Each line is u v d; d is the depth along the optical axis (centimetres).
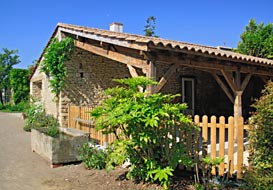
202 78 1446
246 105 1430
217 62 838
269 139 408
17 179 593
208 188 473
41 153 780
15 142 1039
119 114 480
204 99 1447
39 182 571
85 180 561
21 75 2667
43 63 1287
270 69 1061
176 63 723
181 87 1362
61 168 670
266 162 413
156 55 677
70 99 1147
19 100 2681
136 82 519
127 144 503
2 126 1491
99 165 635
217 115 1484
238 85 912
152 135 486
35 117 1316
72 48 1123
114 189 498
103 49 874
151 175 490
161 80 695
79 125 1012
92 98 1195
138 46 660
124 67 1298
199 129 528
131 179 531
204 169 510
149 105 483
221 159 479
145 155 517
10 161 749
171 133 530
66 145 697
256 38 1731
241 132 488
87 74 1188
